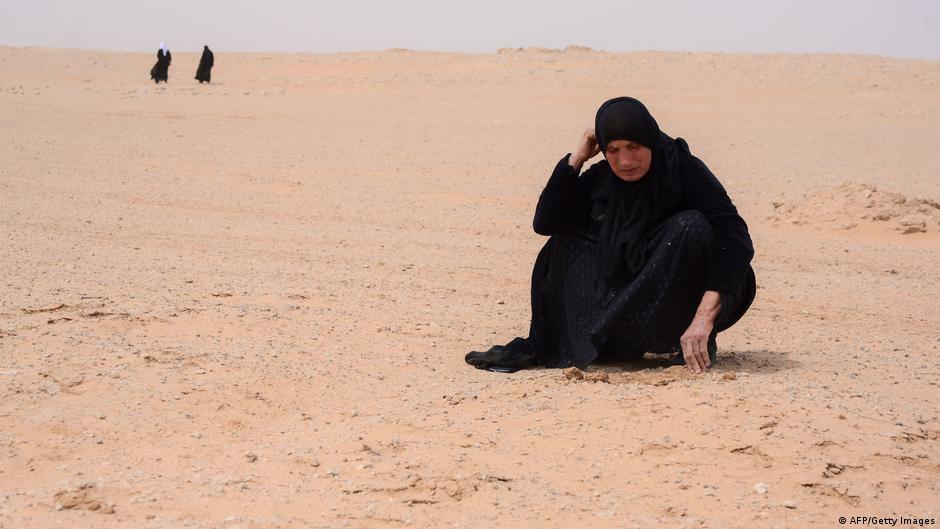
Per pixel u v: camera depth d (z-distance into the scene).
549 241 7.08
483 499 4.75
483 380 6.77
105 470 5.11
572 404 6.03
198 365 6.88
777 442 5.32
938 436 5.54
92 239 13.18
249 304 9.12
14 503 4.62
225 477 5.02
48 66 50.34
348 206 17.08
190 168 21.14
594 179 6.83
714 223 6.42
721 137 27.86
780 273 12.28
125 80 45.69
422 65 49.94
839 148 25.94
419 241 14.03
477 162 22.59
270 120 31.00
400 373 7.00
